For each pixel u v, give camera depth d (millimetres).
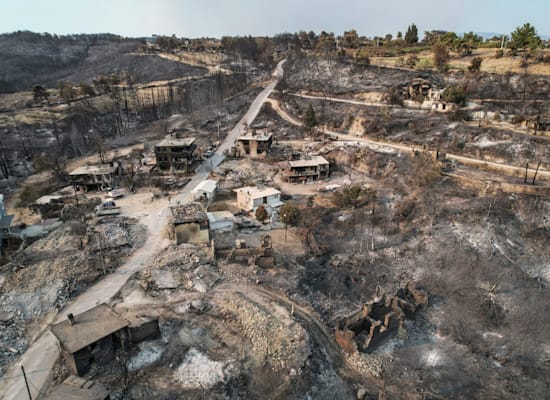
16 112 142875
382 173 93062
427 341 45844
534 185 70188
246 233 69812
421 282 56188
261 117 145000
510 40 147375
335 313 49250
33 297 48562
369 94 138875
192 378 38188
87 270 54781
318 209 78562
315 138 120500
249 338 43344
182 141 102250
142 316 45500
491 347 44938
